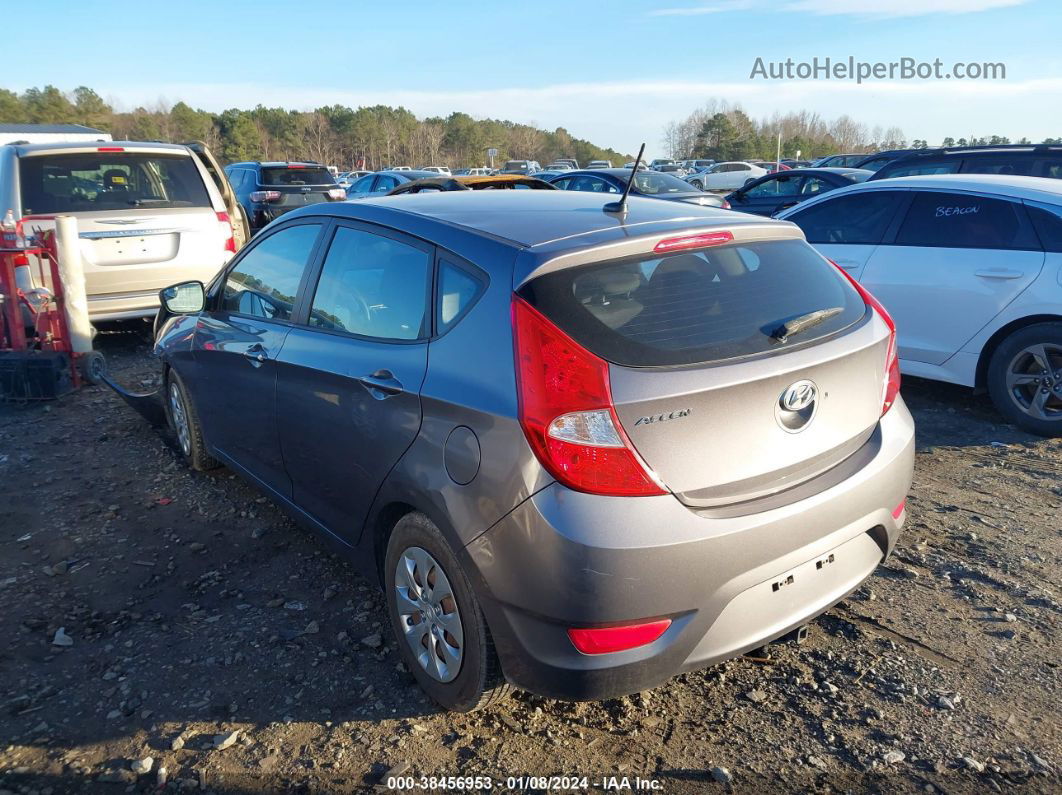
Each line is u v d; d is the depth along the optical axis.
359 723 2.81
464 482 2.50
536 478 2.32
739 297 2.70
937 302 5.78
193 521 4.31
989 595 3.53
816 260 3.10
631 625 2.32
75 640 3.27
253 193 16.27
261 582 3.72
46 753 2.67
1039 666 3.04
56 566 3.84
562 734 2.75
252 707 2.89
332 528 3.44
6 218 7.03
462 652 2.64
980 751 2.63
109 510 4.43
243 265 4.23
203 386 4.41
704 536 2.34
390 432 2.83
